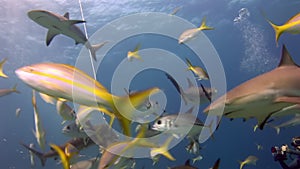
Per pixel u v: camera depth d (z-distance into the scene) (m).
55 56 35.06
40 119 3.87
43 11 5.02
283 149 6.17
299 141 6.04
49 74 1.83
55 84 1.82
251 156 8.45
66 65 1.89
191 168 3.85
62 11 25.73
